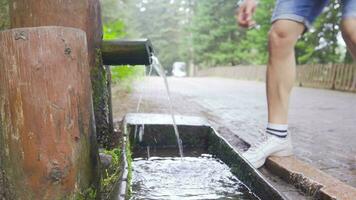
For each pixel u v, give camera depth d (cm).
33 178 144
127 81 802
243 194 207
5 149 147
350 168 247
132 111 489
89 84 161
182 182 227
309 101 729
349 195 184
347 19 225
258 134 346
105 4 1398
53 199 144
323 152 289
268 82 255
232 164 248
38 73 141
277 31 245
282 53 247
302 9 240
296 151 291
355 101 733
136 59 246
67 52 144
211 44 2883
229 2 2536
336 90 1116
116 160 218
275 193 175
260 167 252
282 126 254
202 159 285
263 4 1652
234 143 310
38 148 142
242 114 503
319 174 214
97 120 244
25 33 140
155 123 326
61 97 143
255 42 2094
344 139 341
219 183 226
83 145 154
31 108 141
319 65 1245
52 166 143
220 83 1473
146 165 266
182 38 4109
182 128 328
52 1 212
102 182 180
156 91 854
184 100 676
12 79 142
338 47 1384
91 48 229
